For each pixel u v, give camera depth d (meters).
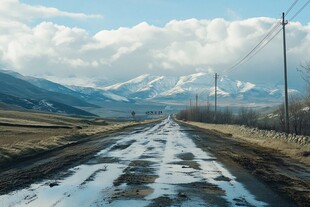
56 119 109.38
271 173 14.90
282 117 43.34
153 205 9.57
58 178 13.46
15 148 22.59
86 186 12.02
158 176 14.06
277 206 9.60
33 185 12.12
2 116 97.62
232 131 49.22
